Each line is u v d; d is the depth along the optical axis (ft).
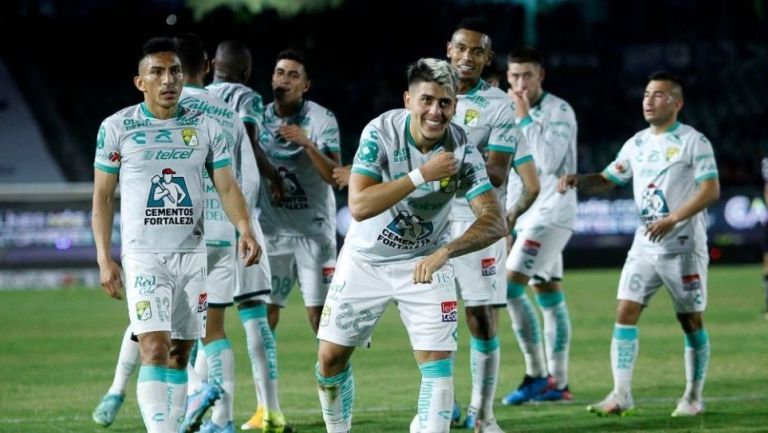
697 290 50.98
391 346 76.18
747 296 106.63
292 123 52.70
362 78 183.21
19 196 117.91
